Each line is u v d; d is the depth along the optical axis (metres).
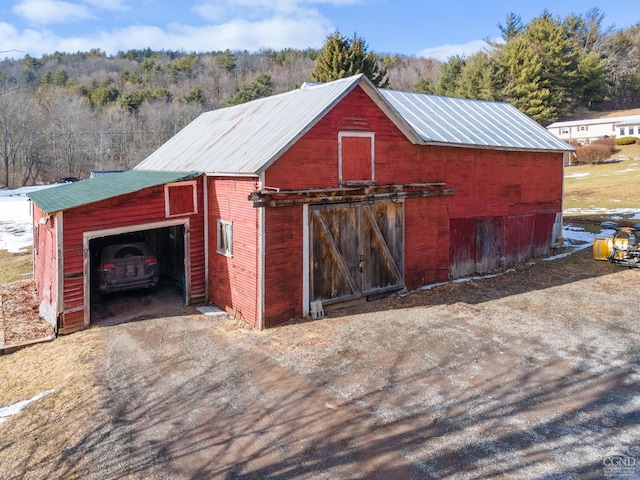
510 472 5.94
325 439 6.82
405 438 6.76
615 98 77.75
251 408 7.79
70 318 11.88
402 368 9.02
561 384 8.19
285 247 11.81
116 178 15.48
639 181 36.91
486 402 7.67
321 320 12.05
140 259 14.12
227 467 6.29
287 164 11.62
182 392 8.48
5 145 59.47
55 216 11.53
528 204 18.00
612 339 10.10
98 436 7.19
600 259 17.36
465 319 11.70
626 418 7.07
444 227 15.32
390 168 13.73
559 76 65.69
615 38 80.25
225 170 12.16
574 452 6.30
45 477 6.36
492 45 71.62
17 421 7.96
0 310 13.93
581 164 50.69
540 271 16.39
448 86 63.97
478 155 16.05
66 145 65.88
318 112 11.88
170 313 13.08
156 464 6.43
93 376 9.27
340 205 12.73
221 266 13.20
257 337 11.05
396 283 14.13
